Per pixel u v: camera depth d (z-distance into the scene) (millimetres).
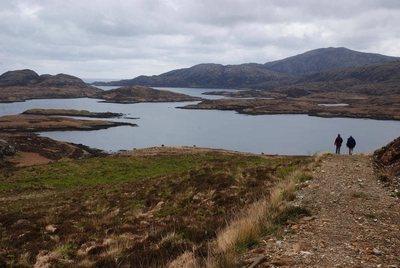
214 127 134750
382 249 6199
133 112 191250
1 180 32531
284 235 7309
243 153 51969
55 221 14953
